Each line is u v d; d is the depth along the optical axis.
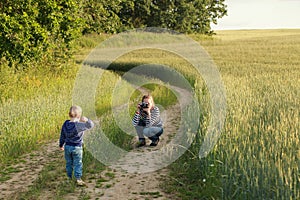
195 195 6.02
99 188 6.46
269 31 86.31
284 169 5.14
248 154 5.75
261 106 9.29
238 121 7.48
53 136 10.06
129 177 6.98
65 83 16.05
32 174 7.24
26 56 13.62
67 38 16.64
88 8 21.91
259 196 5.06
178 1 59.59
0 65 15.23
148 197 6.04
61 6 15.68
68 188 6.40
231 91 11.59
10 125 9.19
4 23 12.88
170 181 6.71
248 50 42.25
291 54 36.84
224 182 5.74
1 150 8.37
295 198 4.69
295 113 8.03
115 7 25.09
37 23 13.79
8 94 13.13
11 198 6.03
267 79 16.91
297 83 14.62
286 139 6.09
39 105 10.86
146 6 56.03
